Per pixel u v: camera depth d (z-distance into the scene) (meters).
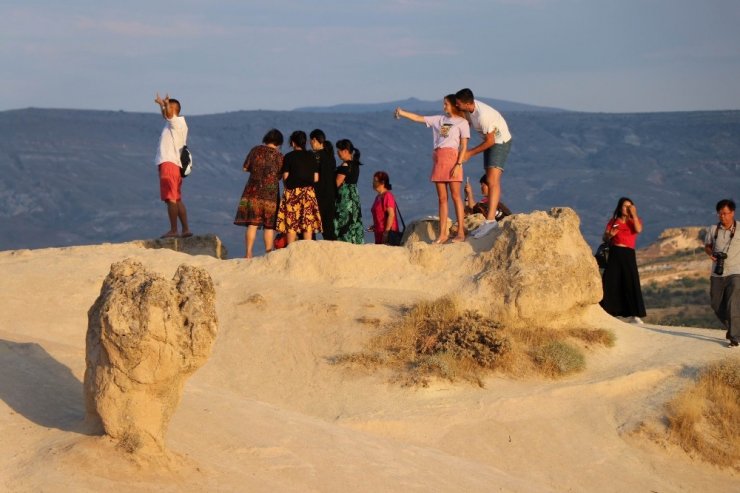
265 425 9.91
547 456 12.03
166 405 8.16
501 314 14.79
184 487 7.77
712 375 14.10
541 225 15.41
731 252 15.81
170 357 7.90
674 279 74.31
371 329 14.37
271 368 13.63
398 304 15.05
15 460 7.86
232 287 15.98
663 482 11.91
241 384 13.22
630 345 15.58
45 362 10.37
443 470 10.08
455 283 15.61
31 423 8.65
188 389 10.82
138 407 8.00
